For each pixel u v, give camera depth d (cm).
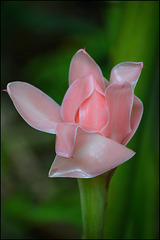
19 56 235
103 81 66
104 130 63
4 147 169
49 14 212
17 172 179
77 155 61
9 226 130
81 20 205
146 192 86
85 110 63
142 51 81
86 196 67
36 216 127
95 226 68
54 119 64
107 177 67
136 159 81
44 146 198
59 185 174
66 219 125
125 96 62
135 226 86
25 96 64
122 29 81
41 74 167
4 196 165
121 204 81
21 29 227
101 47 155
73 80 67
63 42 218
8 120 201
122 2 83
